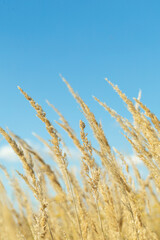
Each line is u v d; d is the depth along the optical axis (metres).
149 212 0.91
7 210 1.00
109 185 0.87
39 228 0.74
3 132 0.77
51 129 0.81
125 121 0.82
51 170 0.90
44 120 0.81
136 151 0.81
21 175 0.75
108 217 0.86
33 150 0.86
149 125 0.80
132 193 0.83
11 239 0.95
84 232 0.88
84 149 0.82
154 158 0.79
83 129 0.83
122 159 0.88
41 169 0.87
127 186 0.83
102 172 0.87
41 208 0.75
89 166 0.83
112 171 0.82
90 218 0.90
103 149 0.83
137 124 0.83
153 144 0.79
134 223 0.82
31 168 0.76
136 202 0.83
